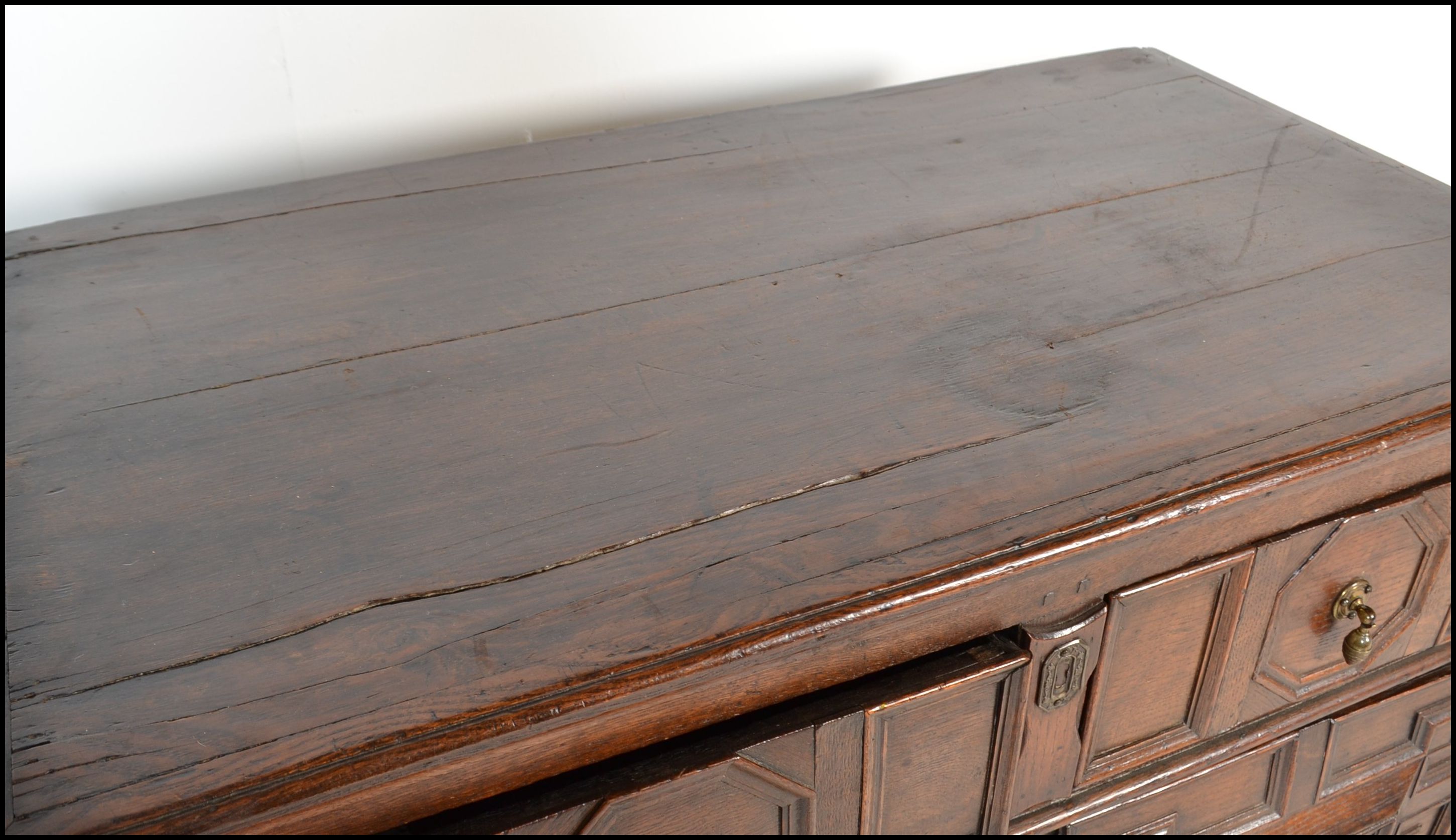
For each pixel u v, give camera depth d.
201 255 0.86
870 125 1.05
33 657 0.54
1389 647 0.83
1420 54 1.49
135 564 0.60
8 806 0.48
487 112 1.11
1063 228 0.88
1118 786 0.78
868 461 0.66
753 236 0.88
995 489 0.64
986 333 0.77
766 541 0.61
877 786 0.67
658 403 0.71
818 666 0.60
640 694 0.54
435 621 0.57
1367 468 0.69
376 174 0.98
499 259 0.85
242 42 0.98
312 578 0.59
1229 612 0.72
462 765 0.53
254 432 0.69
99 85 0.95
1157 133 1.03
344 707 0.52
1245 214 0.90
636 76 1.15
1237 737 0.80
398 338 0.77
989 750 0.70
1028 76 1.16
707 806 0.62
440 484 0.65
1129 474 0.65
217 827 0.48
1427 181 0.95
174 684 0.53
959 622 0.62
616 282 0.82
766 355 0.75
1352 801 0.93
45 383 0.73
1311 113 1.49
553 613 0.57
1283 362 0.74
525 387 0.72
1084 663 0.68
